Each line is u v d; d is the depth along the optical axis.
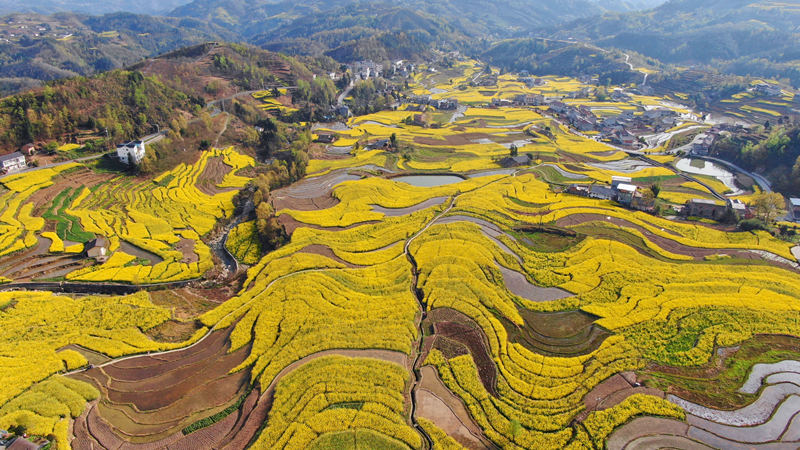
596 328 77.00
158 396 65.56
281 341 73.81
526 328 77.62
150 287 94.50
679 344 72.12
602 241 103.44
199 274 99.25
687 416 59.53
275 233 113.31
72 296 91.56
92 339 75.94
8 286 91.62
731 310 79.00
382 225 113.69
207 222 125.31
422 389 65.50
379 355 71.19
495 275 91.56
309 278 90.25
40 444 56.91
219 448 57.78
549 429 58.69
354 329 76.19
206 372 69.69
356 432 58.47
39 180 127.88
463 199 127.94
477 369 69.00
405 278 91.19
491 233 109.00
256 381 67.12
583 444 56.12
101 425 61.12
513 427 58.25
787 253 97.88
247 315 80.75
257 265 97.75
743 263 95.12
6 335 75.88
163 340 77.38
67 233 110.19
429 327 78.00
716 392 63.19
